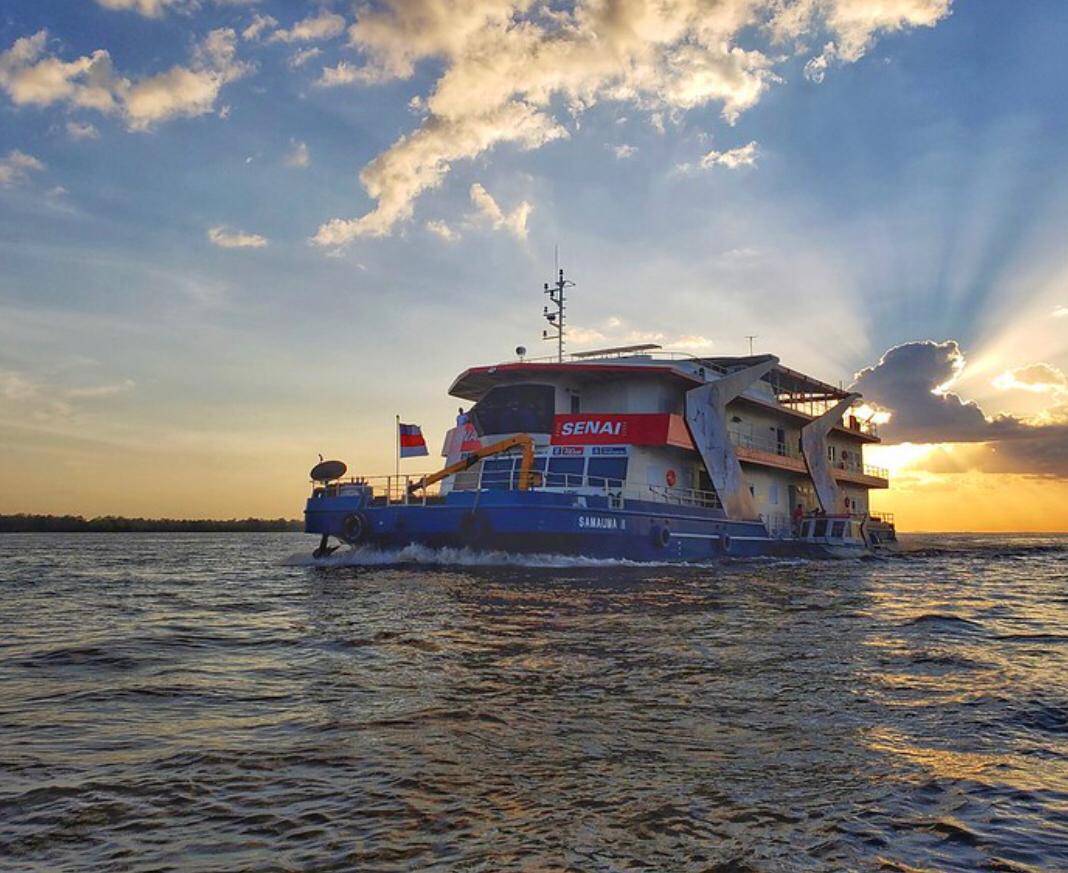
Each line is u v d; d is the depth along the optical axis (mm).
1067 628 13781
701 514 31516
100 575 28391
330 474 30078
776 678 8711
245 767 5551
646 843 4285
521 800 4906
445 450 35188
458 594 17594
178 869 3971
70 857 4109
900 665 9680
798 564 33750
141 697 7848
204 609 16359
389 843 4266
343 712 7117
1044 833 4488
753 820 4621
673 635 11859
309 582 22234
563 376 31250
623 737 6305
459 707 7266
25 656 10445
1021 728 6746
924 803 4934
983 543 105500
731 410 36844
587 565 26484
